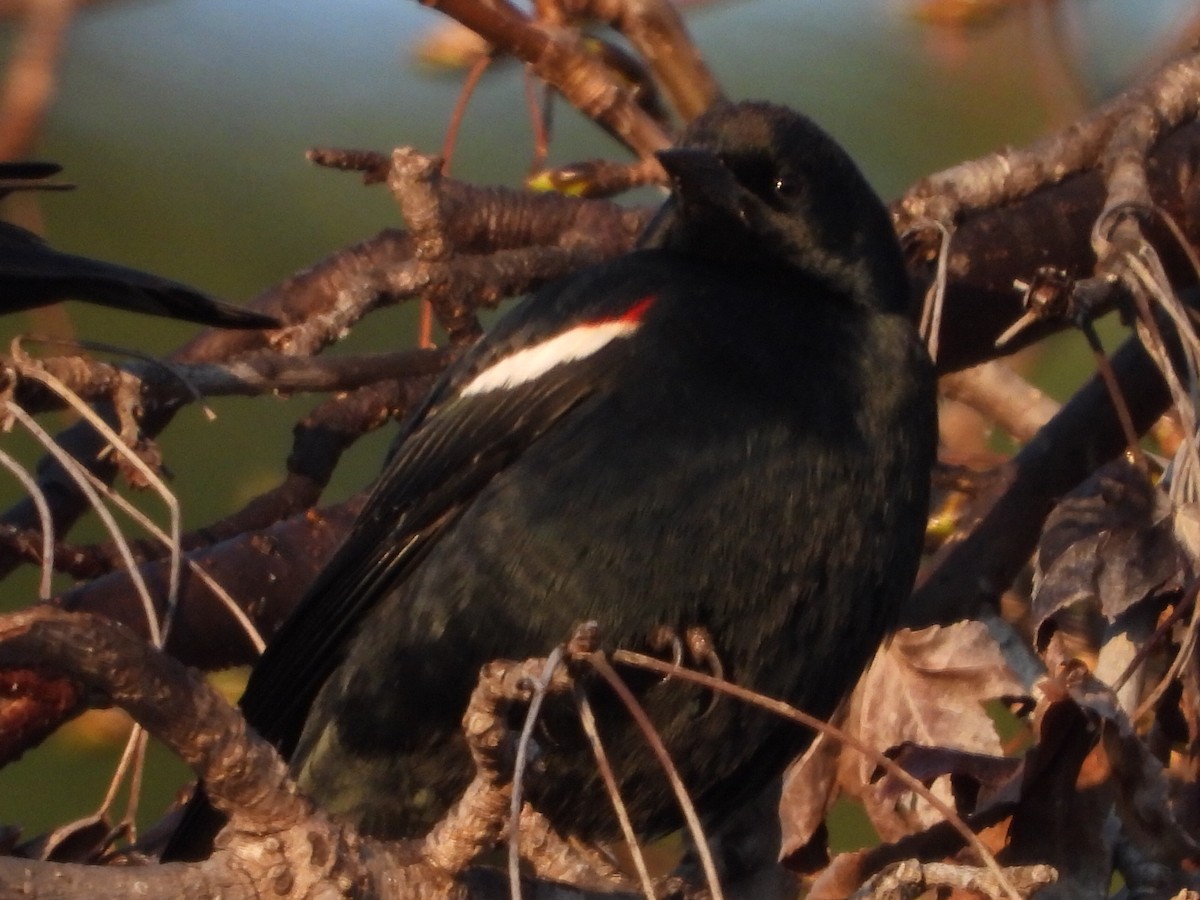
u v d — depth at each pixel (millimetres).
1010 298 11258
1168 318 10391
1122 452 10586
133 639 6047
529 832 7566
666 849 11234
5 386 8461
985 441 12781
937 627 9258
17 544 9430
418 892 6582
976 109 11242
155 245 10906
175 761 10977
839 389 8430
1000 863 8516
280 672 9047
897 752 9078
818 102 11508
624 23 11859
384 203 11555
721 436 8180
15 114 8125
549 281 10820
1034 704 9344
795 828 9203
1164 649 9023
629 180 11508
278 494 10562
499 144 12852
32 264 8781
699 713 8359
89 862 8195
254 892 6379
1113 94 11094
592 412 8320
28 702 9055
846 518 8312
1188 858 8250
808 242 8992
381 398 10781
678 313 8562
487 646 8273
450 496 8812
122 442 8477
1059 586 8914
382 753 8633
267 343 11367
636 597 8133
